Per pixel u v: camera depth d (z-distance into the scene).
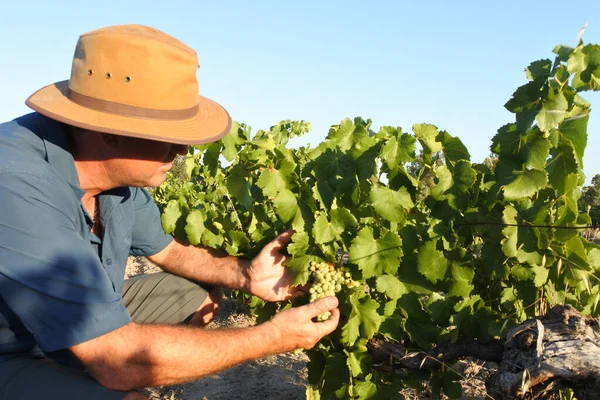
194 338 2.10
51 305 1.91
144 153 2.13
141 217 2.97
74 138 2.17
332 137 3.05
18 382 1.97
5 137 2.05
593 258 2.91
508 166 2.79
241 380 4.70
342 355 2.87
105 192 2.52
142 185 2.28
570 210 2.71
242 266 2.99
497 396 2.46
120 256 2.66
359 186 2.83
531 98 2.71
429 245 2.73
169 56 2.06
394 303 2.77
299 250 2.73
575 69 2.57
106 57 2.01
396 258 2.63
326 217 2.71
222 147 3.21
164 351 2.00
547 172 2.78
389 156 2.71
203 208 4.00
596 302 2.74
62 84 2.37
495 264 2.89
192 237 3.14
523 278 2.83
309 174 2.97
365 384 2.83
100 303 1.96
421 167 2.94
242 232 3.09
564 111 2.62
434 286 2.79
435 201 2.91
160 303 3.14
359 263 2.64
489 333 2.75
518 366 2.35
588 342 2.25
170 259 3.15
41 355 2.16
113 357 1.96
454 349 2.76
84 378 2.04
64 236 1.97
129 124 2.00
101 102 2.02
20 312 1.92
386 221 2.85
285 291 2.92
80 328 1.92
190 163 4.21
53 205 1.98
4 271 1.88
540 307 2.95
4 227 1.89
